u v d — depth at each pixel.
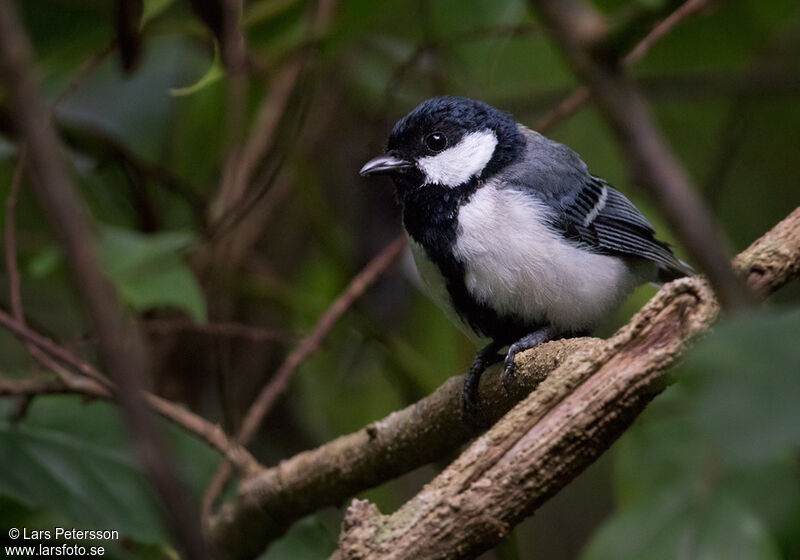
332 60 8.93
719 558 2.96
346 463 5.90
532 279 6.61
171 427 6.49
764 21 8.84
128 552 6.35
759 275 3.88
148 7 5.12
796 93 9.33
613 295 7.01
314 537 6.54
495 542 3.94
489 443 3.99
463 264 6.76
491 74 8.92
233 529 6.36
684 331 3.71
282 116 7.82
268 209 8.84
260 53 7.93
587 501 10.39
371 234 9.17
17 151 7.26
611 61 3.55
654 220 8.57
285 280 9.59
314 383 8.91
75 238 2.53
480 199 6.88
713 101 10.18
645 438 4.25
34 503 5.51
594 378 3.90
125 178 8.89
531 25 7.93
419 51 7.98
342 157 9.47
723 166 9.08
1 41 2.47
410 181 7.14
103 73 8.73
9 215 6.25
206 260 8.48
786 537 3.43
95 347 7.24
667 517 3.11
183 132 8.91
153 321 8.34
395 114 9.44
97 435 6.01
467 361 8.70
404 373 8.38
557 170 7.28
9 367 8.99
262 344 9.23
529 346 6.58
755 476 3.18
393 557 3.94
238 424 7.60
